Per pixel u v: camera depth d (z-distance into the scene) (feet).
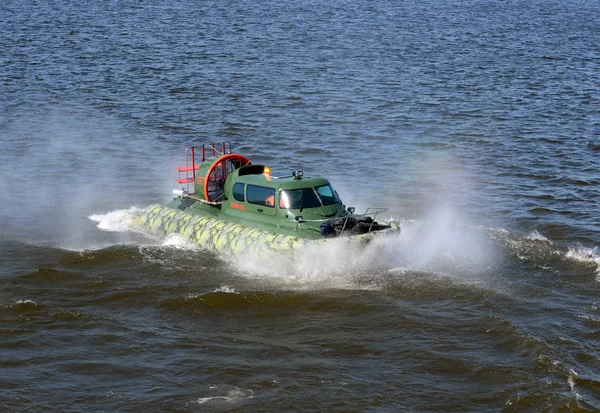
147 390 45.44
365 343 51.11
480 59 189.47
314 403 44.37
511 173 94.68
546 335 52.13
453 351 50.06
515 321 54.24
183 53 183.42
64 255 64.95
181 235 68.23
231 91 141.59
